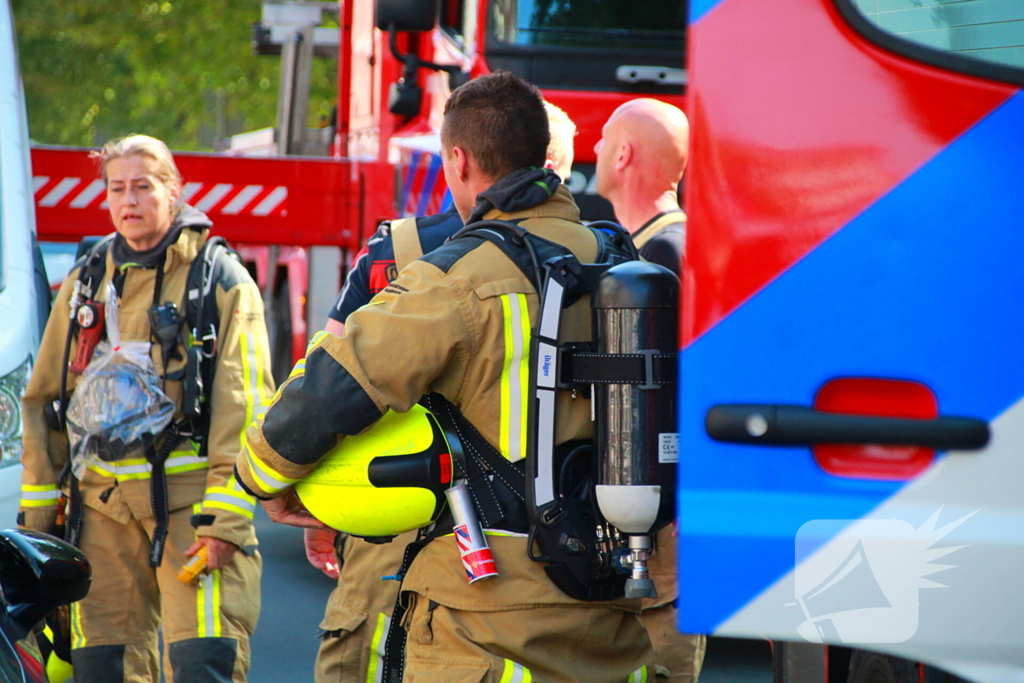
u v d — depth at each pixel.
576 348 9.25
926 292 7.77
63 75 91.81
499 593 9.34
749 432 7.90
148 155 13.65
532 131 10.20
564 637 9.47
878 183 7.82
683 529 7.99
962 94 7.77
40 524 14.21
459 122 10.23
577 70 20.89
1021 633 7.68
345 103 31.42
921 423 7.72
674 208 15.02
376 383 8.95
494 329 9.27
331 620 13.59
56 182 26.27
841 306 7.85
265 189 27.00
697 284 8.02
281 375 33.34
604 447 9.06
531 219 10.00
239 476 9.46
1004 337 7.70
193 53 89.31
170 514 13.72
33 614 10.16
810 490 7.91
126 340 13.69
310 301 27.70
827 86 7.90
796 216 7.90
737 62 8.00
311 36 36.75
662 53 20.97
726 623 7.95
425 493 9.24
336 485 9.29
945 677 8.85
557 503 9.24
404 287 9.39
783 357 7.91
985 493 7.72
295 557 27.58
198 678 13.48
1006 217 7.72
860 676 9.89
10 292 14.96
